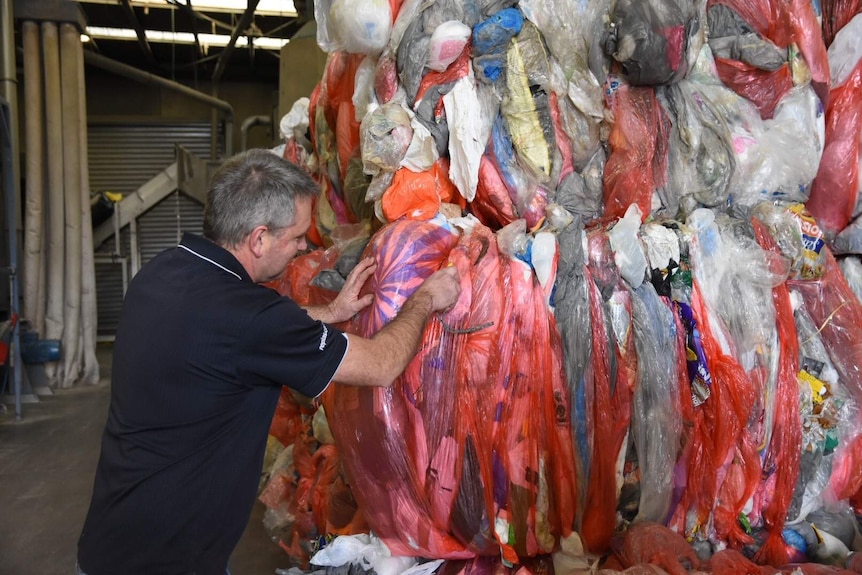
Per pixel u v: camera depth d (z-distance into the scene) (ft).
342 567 4.62
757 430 4.69
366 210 5.53
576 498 4.36
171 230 25.70
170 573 3.43
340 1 4.82
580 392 4.28
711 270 4.71
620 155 4.86
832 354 5.14
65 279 17.29
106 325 25.04
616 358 4.34
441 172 4.86
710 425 4.53
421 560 4.67
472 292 4.31
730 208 5.14
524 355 4.29
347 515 5.15
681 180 4.97
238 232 3.52
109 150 28.55
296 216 3.63
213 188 3.57
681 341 4.52
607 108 4.93
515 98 4.76
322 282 4.94
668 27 4.59
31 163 16.53
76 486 9.76
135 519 3.36
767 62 4.98
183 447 3.35
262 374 3.37
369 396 4.25
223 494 3.44
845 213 5.38
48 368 16.94
